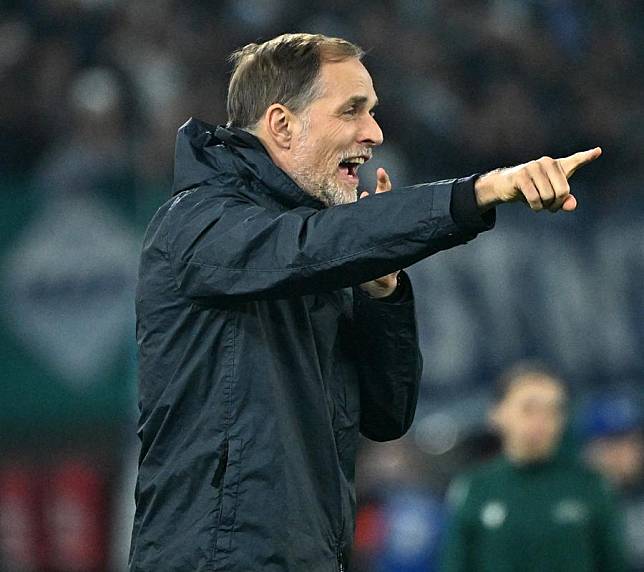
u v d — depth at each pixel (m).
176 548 8.68
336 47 9.53
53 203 26.11
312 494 8.85
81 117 30.78
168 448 8.95
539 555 19.30
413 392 10.03
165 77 33.00
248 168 9.07
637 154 37.22
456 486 20.17
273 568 8.57
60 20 33.69
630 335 28.69
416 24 37.88
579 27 40.31
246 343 8.82
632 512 25.69
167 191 26.52
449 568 19.84
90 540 25.83
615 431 25.14
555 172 7.81
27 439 25.84
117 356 25.94
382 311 9.62
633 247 29.02
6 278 25.86
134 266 26.12
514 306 28.11
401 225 8.08
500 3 39.59
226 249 8.42
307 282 8.28
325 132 9.34
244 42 34.97
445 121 35.44
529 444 19.52
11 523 25.83
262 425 8.72
